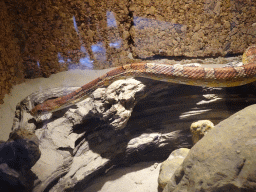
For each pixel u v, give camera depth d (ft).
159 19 1.76
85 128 1.45
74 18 1.63
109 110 1.35
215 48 1.90
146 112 1.56
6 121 1.40
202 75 1.36
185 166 0.85
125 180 1.46
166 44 1.86
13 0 1.48
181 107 1.57
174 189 0.88
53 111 1.45
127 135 1.51
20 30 1.57
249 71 1.34
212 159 0.77
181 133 1.59
